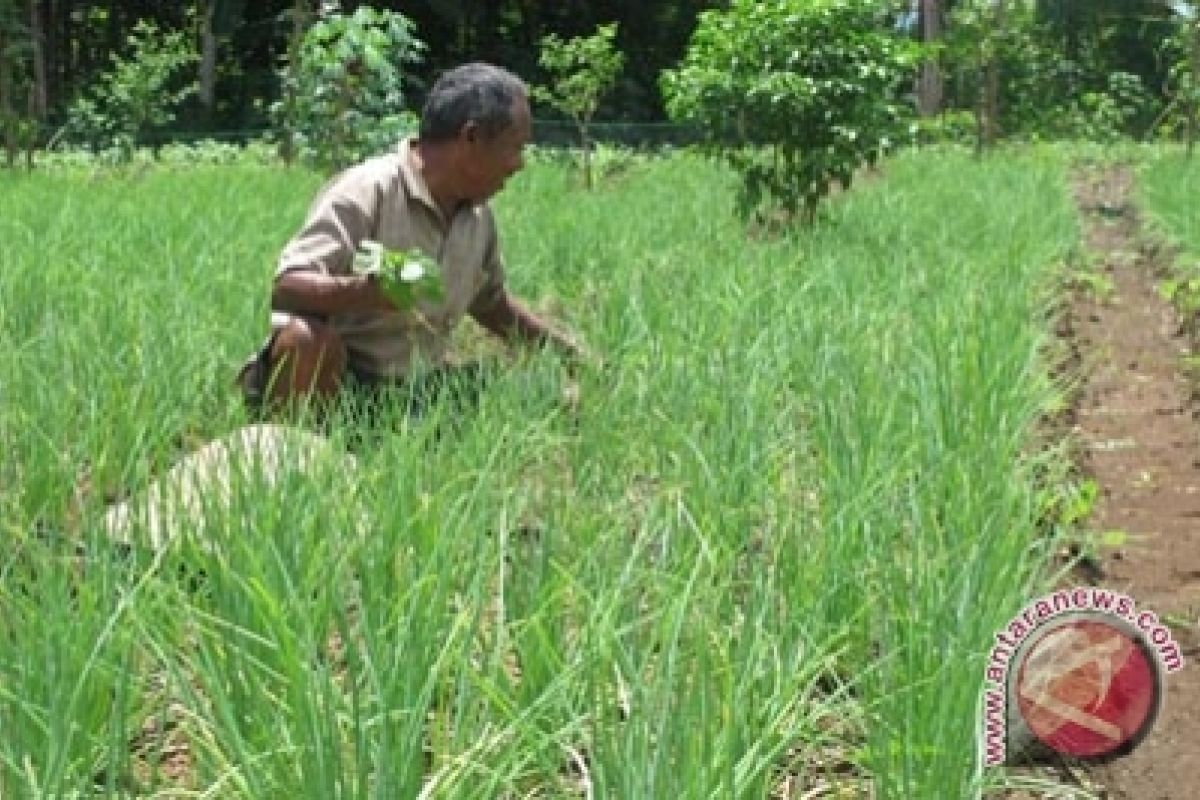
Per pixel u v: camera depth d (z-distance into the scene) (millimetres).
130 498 4156
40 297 7055
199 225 10367
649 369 5629
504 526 3781
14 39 20953
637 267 8711
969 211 13836
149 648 3492
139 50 25031
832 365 5648
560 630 3463
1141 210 17531
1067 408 7137
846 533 3869
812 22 12859
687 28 39156
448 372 5891
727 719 2811
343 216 5715
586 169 18594
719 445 4668
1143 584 5000
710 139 13148
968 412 5199
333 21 15695
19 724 2943
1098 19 41594
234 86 36469
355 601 3768
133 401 5074
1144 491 6137
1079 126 34188
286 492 3895
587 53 18781
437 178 5832
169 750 3426
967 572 3570
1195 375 8117
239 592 3367
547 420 4809
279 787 2795
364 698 3186
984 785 3156
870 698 3438
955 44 29125
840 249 10688
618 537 3934
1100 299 11078
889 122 13109
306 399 4930
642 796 2730
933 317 6648
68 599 3307
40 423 4922
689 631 3441
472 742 3121
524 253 9781
